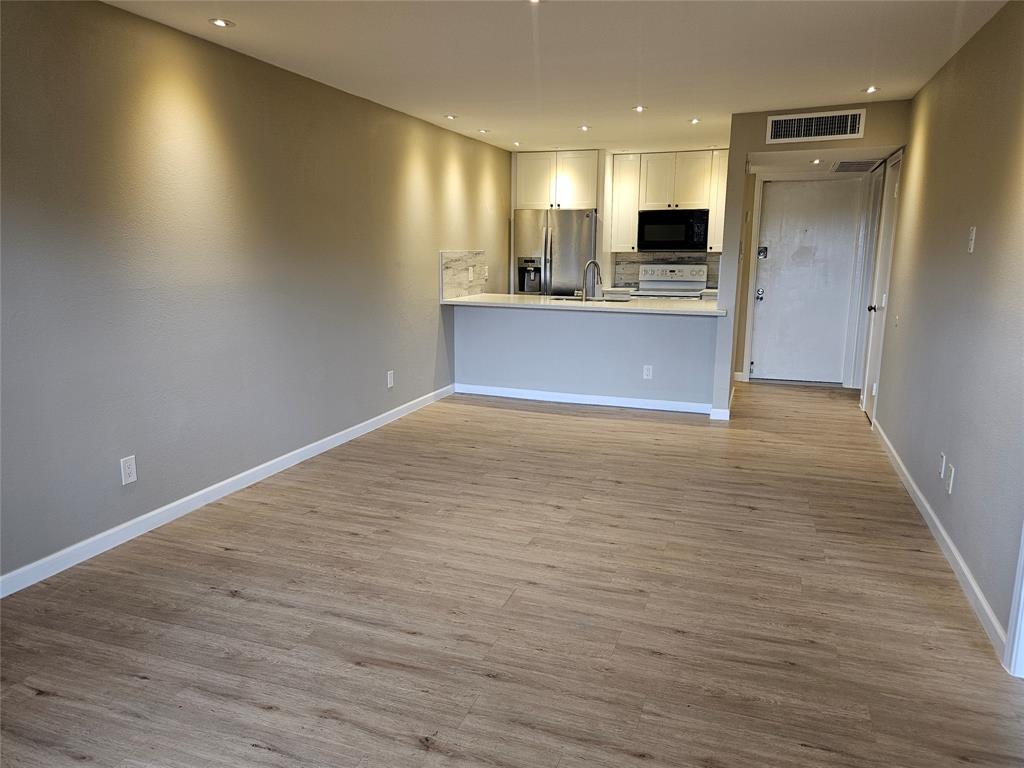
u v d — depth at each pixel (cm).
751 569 301
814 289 697
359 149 472
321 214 439
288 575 293
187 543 322
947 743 196
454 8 290
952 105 353
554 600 275
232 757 189
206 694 215
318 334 448
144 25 309
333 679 223
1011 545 234
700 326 570
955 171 340
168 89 324
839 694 218
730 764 188
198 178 345
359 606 269
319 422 457
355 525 345
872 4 280
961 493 296
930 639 249
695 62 372
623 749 193
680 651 240
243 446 392
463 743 195
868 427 541
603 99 468
